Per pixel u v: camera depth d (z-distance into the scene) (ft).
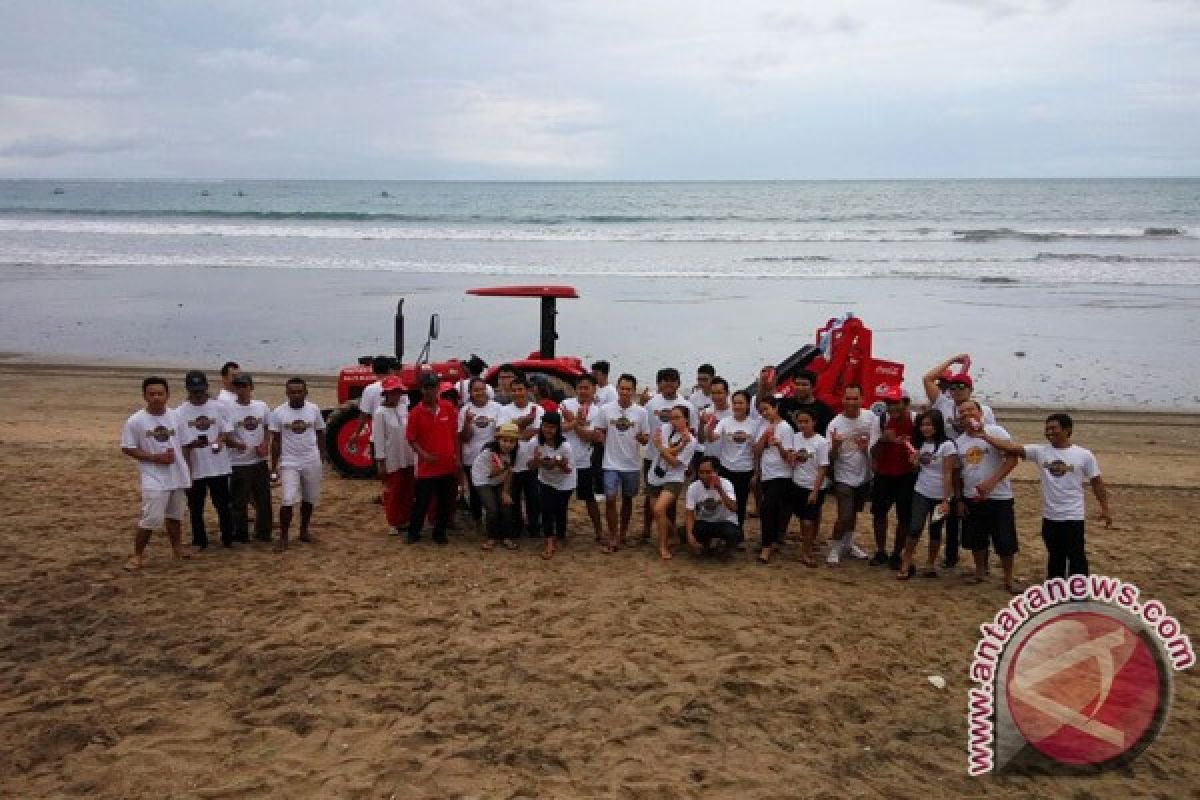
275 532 29.78
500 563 27.17
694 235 157.99
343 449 36.65
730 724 18.11
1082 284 97.66
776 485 27.45
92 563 26.21
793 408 29.68
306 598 23.97
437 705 18.54
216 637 21.49
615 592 24.94
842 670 20.49
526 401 29.27
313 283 96.02
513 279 98.17
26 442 41.01
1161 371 60.13
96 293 88.84
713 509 27.48
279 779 15.87
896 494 27.25
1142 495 36.40
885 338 69.62
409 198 351.46
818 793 15.84
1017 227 177.99
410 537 28.63
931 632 22.67
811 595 25.07
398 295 88.53
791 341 67.56
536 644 21.47
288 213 202.18
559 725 17.90
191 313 78.79
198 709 18.26
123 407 49.26
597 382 33.83
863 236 156.97
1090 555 28.73
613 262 115.44
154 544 28.17
